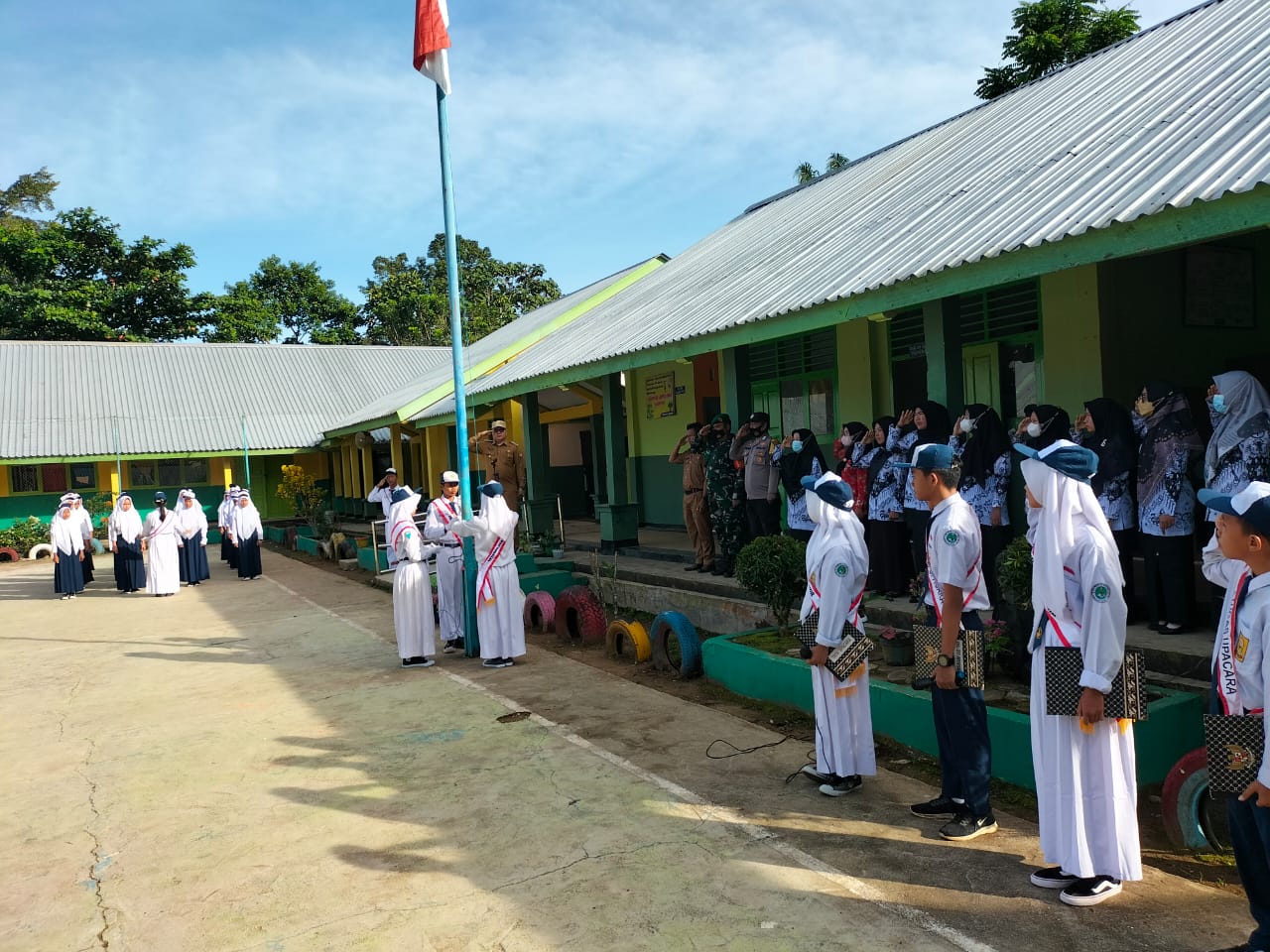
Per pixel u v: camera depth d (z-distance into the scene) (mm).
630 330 11500
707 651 7488
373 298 45812
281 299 45688
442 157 8609
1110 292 8117
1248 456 5371
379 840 4711
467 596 9023
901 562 7832
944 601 4195
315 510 23156
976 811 4289
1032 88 11461
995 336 9250
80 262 37312
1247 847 3035
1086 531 3557
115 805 5496
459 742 6285
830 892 3840
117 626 12797
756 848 4309
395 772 5762
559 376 11945
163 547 16078
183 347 31297
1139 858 3629
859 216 9922
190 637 11406
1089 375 8188
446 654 9312
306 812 5168
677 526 15383
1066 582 3551
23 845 4984
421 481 26688
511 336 20016
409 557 8727
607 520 13219
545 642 9711
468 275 46969
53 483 26516
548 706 7062
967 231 6793
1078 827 3576
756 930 3570
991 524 6828
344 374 31562
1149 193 5230
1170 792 4086
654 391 15727
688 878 4055
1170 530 5656
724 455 10039
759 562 7301
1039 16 19672
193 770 6062
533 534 14000
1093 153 7070
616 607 10703
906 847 4230
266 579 17516
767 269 10180
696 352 9195
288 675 8711
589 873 4164
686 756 5719
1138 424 6117
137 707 7844
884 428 8023
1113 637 3432
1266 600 2881
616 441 13125
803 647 5000
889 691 5742
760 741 5930
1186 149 5859
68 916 4121
